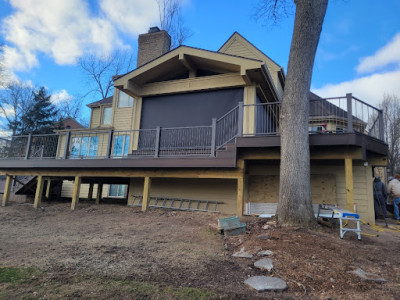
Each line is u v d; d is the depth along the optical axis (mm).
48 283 2775
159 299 2459
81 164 8664
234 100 9180
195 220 6703
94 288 2668
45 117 33750
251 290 2719
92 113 18125
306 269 3236
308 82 5895
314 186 7895
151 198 9344
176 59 9633
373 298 2621
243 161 7184
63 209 8781
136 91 10281
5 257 3713
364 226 6855
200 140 9156
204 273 3166
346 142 6160
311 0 5973
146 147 9930
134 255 3828
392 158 22859
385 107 25062
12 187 11844
